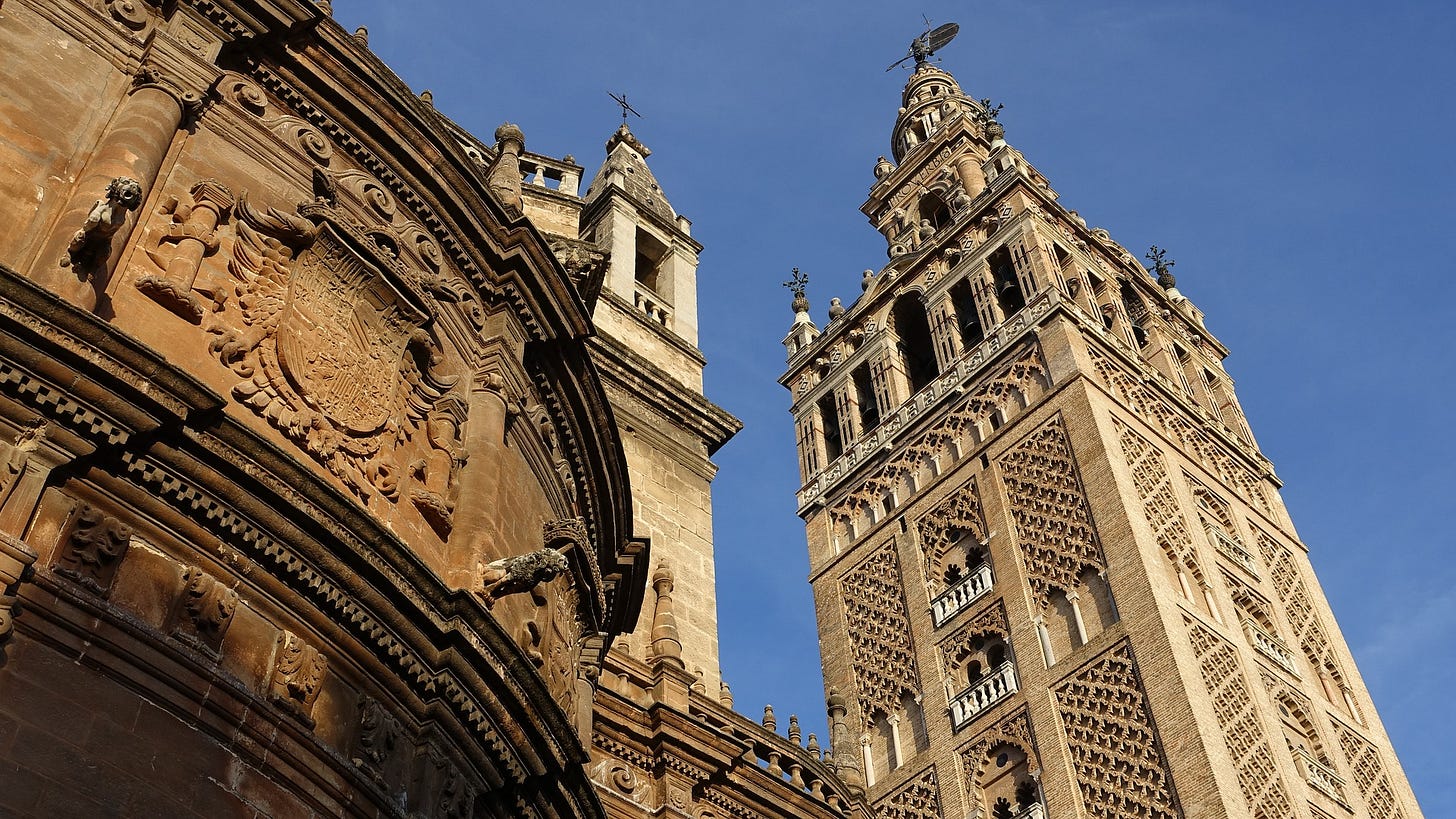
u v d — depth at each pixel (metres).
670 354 34.59
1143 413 50.88
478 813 14.28
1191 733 38.41
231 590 12.73
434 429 16.58
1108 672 41.72
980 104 71.06
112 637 11.54
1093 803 39.84
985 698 45.25
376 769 13.15
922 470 54.12
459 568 15.66
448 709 14.06
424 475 16.05
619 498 21.77
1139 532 44.03
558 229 33.97
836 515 56.59
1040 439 49.16
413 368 16.69
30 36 14.19
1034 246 55.28
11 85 13.73
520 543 17.62
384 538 13.77
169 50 15.41
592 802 16.61
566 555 18.53
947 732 45.75
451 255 18.44
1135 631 41.69
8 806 10.19
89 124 14.18
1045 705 42.84
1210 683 40.59
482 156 31.81
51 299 11.83
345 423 15.12
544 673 17.05
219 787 11.67
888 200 70.88
